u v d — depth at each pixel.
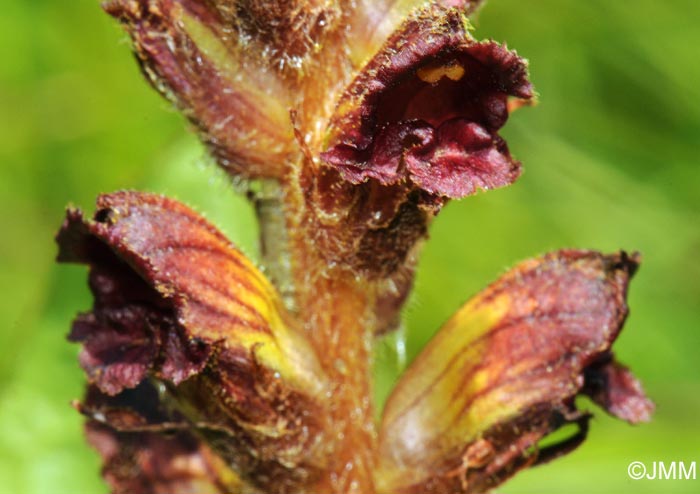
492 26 0.22
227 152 0.15
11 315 0.24
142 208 0.14
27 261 0.25
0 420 0.19
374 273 0.14
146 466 0.16
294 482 0.15
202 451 0.16
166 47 0.14
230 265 0.14
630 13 0.21
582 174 0.22
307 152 0.14
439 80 0.13
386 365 0.20
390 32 0.14
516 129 0.22
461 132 0.13
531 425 0.15
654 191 0.22
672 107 0.22
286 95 0.14
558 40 0.22
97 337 0.14
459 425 0.15
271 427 0.14
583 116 0.22
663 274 0.22
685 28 0.22
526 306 0.15
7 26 0.23
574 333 0.15
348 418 0.15
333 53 0.14
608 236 0.22
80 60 0.23
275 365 0.14
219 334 0.14
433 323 0.21
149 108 0.23
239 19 0.14
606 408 0.15
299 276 0.15
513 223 0.22
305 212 0.14
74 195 0.24
